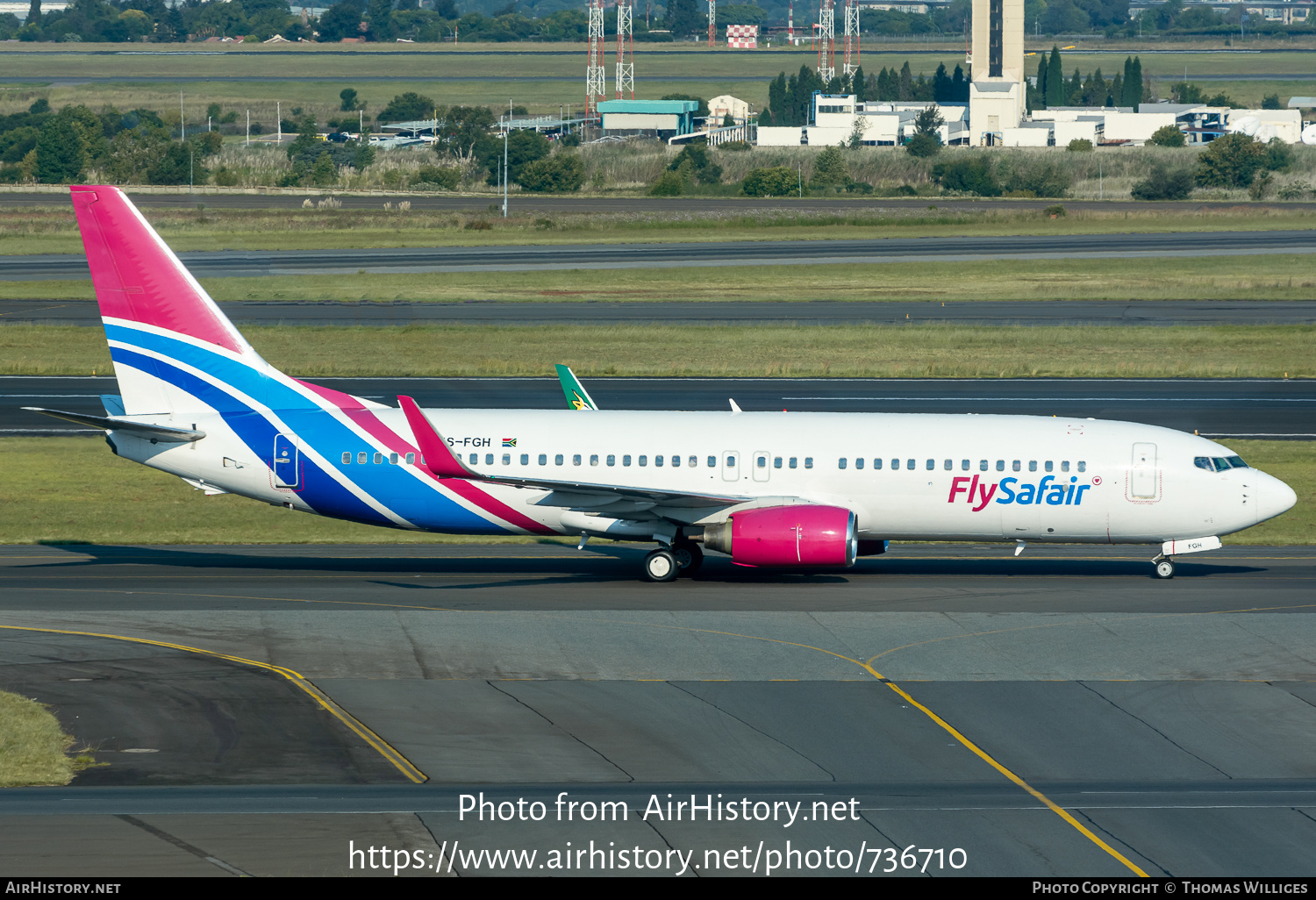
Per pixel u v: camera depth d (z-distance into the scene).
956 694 115.94
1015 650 128.50
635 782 96.38
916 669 122.62
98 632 130.88
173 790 92.81
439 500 162.38
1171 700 114.62
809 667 123.00
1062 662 124.81
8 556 171.38
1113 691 116.81
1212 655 126.94
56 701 110.06
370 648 127.06
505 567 170.12
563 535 165.50
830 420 164.88
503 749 102.00
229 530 190.88
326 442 161.88
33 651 123.94
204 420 163.00
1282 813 92.00
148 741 101.88
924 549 184.25
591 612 142.38
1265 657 126.38
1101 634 133.88
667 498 157.38
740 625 137.38
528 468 162.25
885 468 160.38
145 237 160.12
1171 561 163.12
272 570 165.50
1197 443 160.88
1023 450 160.00
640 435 163.38
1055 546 186.00
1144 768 99.88
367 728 105.81
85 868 80.38
